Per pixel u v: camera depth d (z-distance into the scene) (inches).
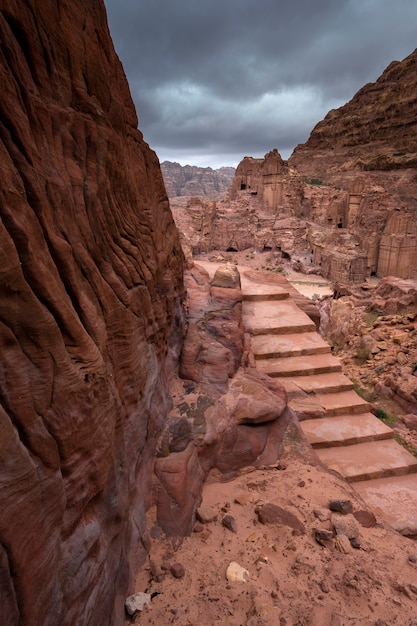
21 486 89.7
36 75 116.8
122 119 185.0
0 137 96.0
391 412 494.0
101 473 129.7
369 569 178.5
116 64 185.3
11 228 93.0
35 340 100.6
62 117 130.6
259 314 503.2
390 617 154.4
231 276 451.2
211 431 245.8
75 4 139.2
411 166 4298.7
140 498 188.1
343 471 318.3
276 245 3309.5
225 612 152.6
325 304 1389.0
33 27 112.5
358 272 2581.2
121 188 188.1
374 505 287.9
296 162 6466.5
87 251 147.2
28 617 91.6
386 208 2935.5
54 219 121.3
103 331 146.5
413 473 326.0
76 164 141.2
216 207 3577.8
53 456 104.6
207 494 228.4
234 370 325.1
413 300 915.4
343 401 386.9
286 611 152.8
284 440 282.0
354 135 5969.5
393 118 5452.8
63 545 111.5
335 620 150.8
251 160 4104.3
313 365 420.5
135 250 203.5
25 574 89.9
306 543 193.2
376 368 609.9
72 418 113.5
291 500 227.6
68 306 117.0
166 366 284.0
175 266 320.2
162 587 162.6
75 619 112.5
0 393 90.7
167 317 278.1
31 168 105.3
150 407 216.1
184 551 182.9
